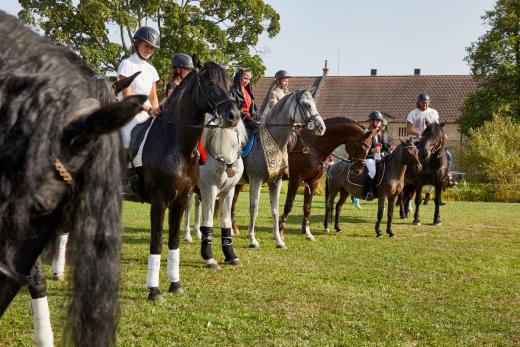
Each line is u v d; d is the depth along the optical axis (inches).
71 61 106.2
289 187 438.6
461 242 464.8
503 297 271.9
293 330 207.0
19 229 90.2
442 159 581.0
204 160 300.4
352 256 375.6
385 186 482.6
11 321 207.2
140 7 1314.0
